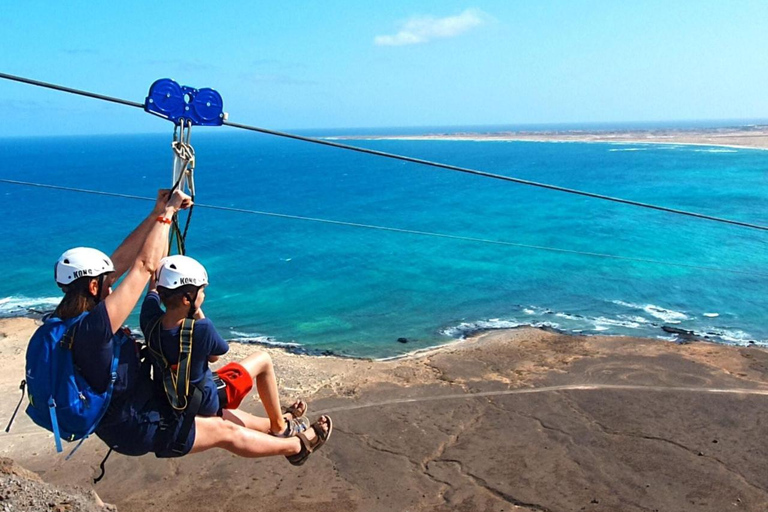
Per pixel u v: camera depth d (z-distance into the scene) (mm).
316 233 52125
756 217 55031
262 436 5191
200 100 4672
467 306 29469
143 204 75688
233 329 27156
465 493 12055
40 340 4047
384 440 14258
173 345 4348
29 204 75250
